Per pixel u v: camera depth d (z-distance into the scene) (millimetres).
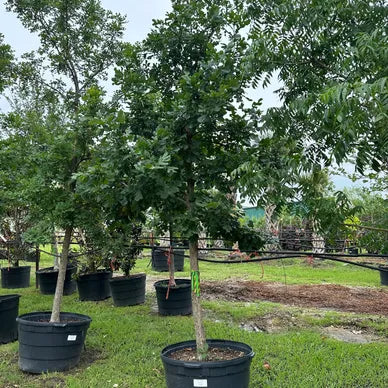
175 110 3488
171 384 3354
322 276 10688
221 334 5441
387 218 3246
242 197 3184
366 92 2383
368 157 2855
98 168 3219
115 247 5859
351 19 3557
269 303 7277
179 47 4074
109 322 6172
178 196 3705
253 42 3621
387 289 8758
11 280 9727
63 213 4586
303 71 3818
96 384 4059
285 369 4305
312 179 3160
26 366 4410
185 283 7301
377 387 3928
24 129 5301
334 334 5609
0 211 5719
